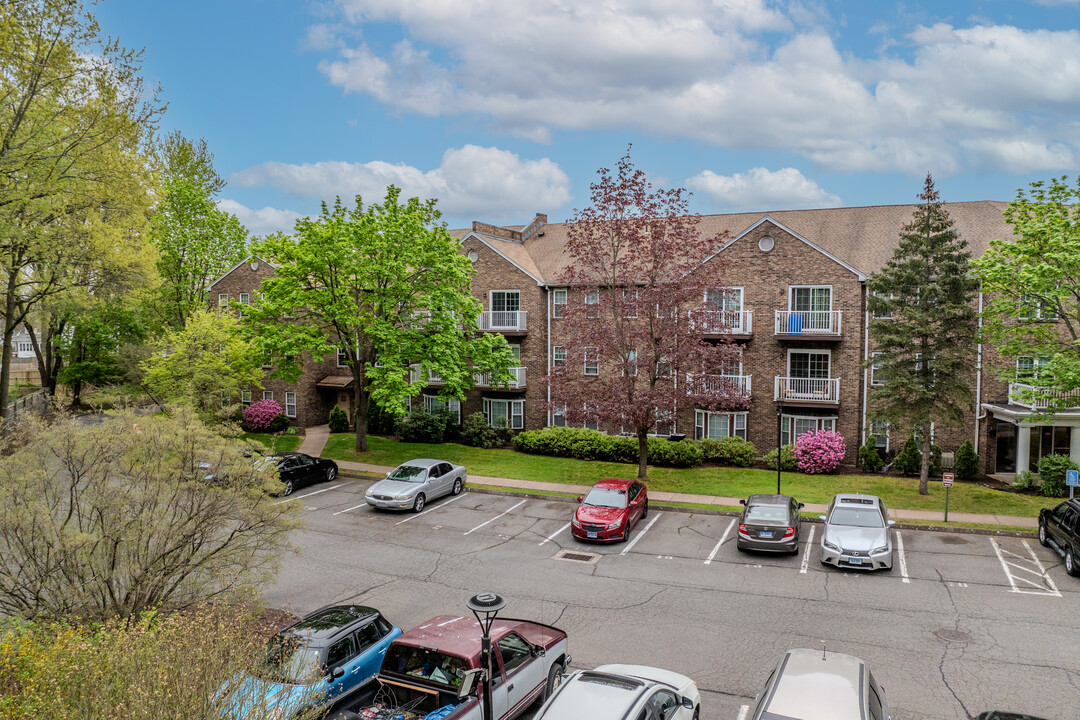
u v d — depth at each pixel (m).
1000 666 12.76
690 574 18.12
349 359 33.34
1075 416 25.94
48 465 12.30
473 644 10.14
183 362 30.73
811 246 30.36
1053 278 20.94
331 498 26.52
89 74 18.39
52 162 17.92
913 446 28.56
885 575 17.80
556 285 35.75
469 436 35.97
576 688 8.88
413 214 30.72
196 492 13.06
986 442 28.84
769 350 31.27
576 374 30.31
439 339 30.44
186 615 11.04
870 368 29.98
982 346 28.89
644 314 26.91
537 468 30.86
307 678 9.64
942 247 24.81
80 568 11.96
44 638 9.81
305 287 31.55
